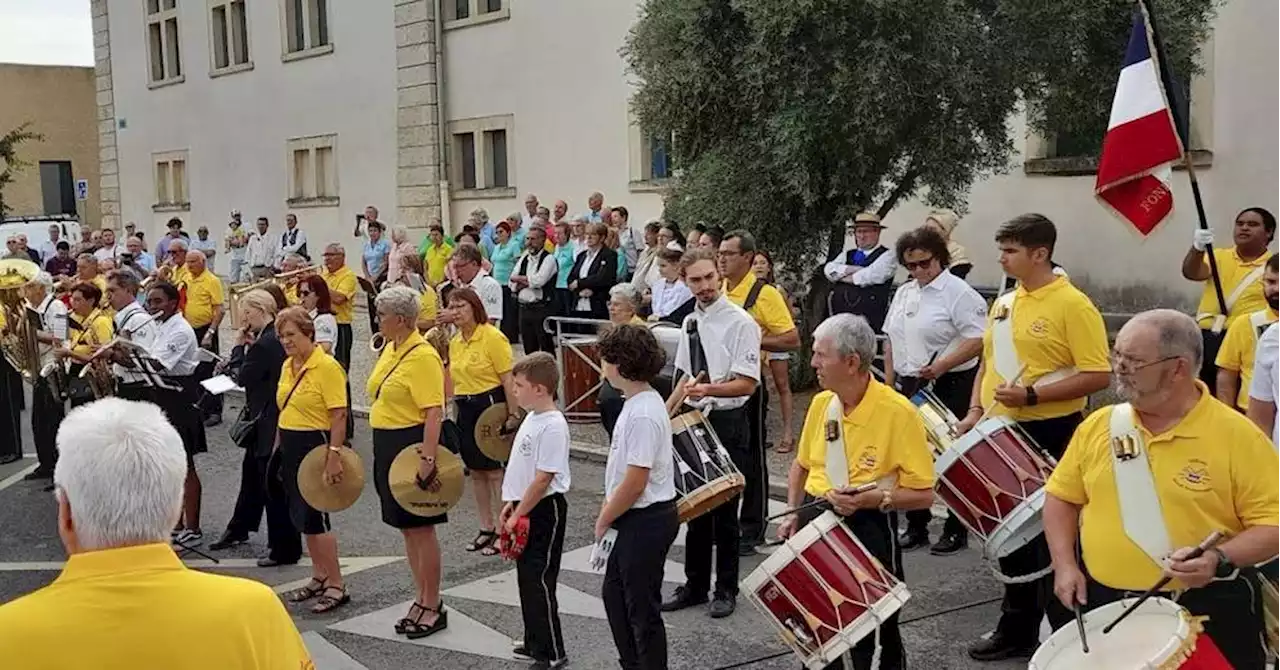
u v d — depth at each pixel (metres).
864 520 4.71
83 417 2.39
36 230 28.39
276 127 26.47
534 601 5.56
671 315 9.85
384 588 7.12
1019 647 5.59
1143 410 3.61
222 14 28.20
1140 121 6.49
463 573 7.37
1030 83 11.26
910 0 10.12
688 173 12.33
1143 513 3.62
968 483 4.95
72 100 42.34
